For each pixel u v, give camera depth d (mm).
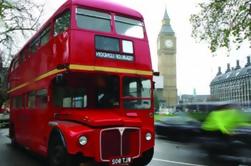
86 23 10195
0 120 36031
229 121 11492
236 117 11500
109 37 10414
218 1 24172
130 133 9469
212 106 12695
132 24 11023
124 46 10594
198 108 13797
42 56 12297
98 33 10242
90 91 10164
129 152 9414
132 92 10430
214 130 11852
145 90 10703
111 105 10180
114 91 10258
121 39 10586
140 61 10797
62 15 10789
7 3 27266
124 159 9312
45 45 12023
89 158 9289
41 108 11867
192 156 13570
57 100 10562
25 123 14727
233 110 11781
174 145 17266
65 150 9195
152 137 9961
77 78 9977
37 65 13000
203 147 12281
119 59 10406
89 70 9883
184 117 15680
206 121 12406
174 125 17125
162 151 15281
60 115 10320
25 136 14641
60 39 10508
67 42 9945
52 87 10836
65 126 9359
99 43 10203
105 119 9227
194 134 13242
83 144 8859
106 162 9094
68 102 10016
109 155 9133
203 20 25203
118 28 10727
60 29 10773
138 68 10695
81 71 9773
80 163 9234
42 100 11797
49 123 10555
